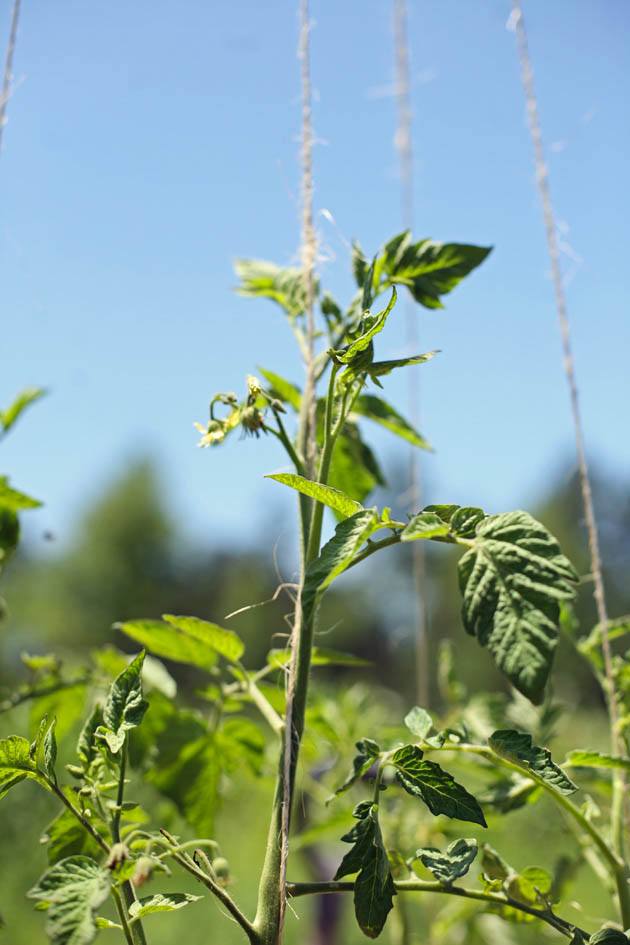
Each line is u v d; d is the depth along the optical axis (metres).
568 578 1.08
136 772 1.32
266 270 1.33
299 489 1.11
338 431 1.15
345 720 1.52
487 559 1.09
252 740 1.33
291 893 1.11
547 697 1.39
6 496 1.33
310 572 1.08
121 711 1.11
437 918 1.49
